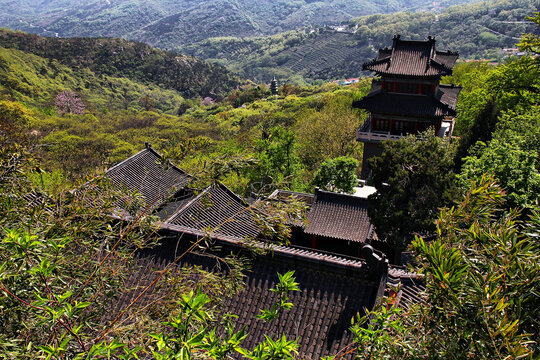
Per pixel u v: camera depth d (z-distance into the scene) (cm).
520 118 2916
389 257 2592
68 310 543
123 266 841
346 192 3384
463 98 4725
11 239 554
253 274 1205
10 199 742
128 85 15738
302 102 9675
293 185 3659
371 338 621
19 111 6550
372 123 3850
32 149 881
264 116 8806
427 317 592
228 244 1249
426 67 3419
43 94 12119
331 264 1116
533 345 586
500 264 605
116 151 5172
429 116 3456
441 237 668
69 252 775
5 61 12438
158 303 777
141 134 7456
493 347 529
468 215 698
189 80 17812
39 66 13950
